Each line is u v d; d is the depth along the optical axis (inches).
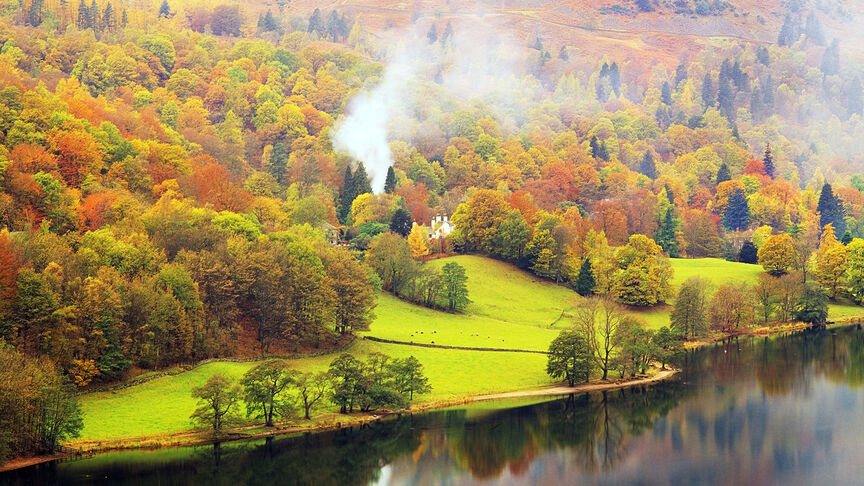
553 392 7509.8
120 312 6624.0
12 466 5403.5
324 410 6761.8
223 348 7367.1
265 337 7652.6
